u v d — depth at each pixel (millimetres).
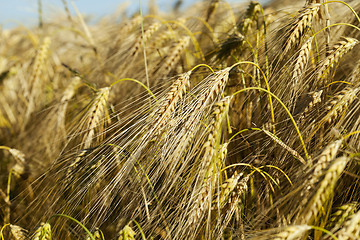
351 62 807
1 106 1174
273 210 678
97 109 773
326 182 604
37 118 976
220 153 688
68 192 750
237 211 699
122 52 978
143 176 714
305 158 705
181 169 692
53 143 889
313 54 790
